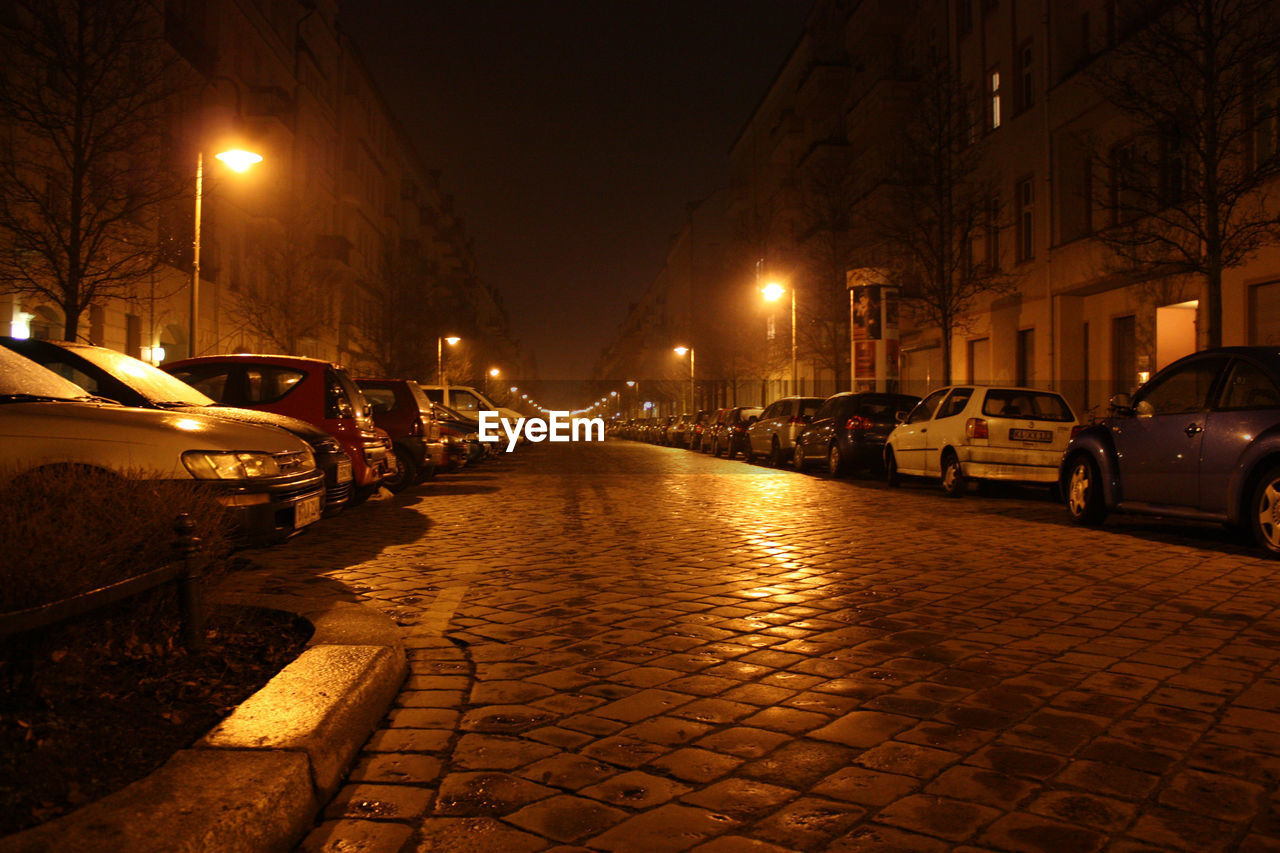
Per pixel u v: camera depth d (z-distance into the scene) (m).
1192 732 3.77
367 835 2.91
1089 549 8.91
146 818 2.52
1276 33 13.32
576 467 24.89
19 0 14.99
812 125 44.66
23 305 19.53
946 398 15.23
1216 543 9.27
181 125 19.88
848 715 4.01
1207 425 8.59
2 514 3.41
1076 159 21.77
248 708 3.45
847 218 32.41
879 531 10.45
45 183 18.20
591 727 3.88
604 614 6.05
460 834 2.91
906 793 3.20
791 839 2.87
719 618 5.93
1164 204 14.55
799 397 24.36
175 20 25.45
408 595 6.70
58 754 2.92
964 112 23.78
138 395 7.55
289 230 31.86
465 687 4.45
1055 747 3.61
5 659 3.19
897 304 25.62
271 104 32.19
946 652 5.05
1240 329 16.28
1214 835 2.87
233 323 31.06
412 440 15.43
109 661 3.72
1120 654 4.99
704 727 3.87
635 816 3.03
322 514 7.54
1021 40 24.06
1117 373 20.88
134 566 3.83
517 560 8.34
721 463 27.62
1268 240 14.80
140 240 18.42
